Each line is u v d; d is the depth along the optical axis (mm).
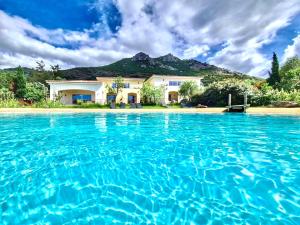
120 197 2705
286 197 2689
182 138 6512
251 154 4594
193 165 3875
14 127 9125
